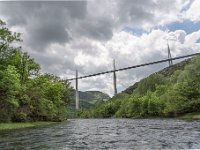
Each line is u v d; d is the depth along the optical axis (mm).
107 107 171000
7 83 42938
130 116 126312
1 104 47188
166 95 104062
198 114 79438
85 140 23312
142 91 144875
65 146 19781
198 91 80938
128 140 22359
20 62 58688
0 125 43469
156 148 17531
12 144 21203
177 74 124750
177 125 40250
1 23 50281
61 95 82750
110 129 36844
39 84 65750
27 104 55906
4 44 51219
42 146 19938
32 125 50062
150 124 47000
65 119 88000
